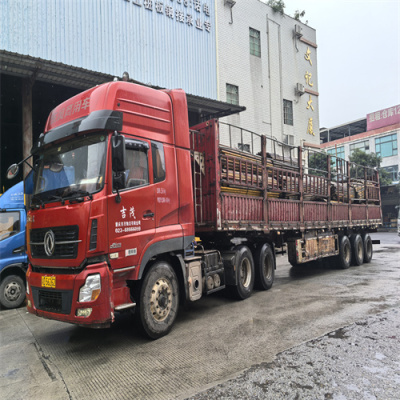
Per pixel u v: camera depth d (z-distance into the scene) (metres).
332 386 2.93
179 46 13.94
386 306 5.49
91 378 3.33
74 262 3.77
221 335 4.38
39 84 10.96
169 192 4.80
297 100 20.44
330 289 7.04
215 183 5.74
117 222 3.97
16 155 10.81
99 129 3.98
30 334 4.94
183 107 5.32
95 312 3.67
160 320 4.46
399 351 3.65
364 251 11.38
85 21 11.12
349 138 40.62
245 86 17.14
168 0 13.62
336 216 9.98
